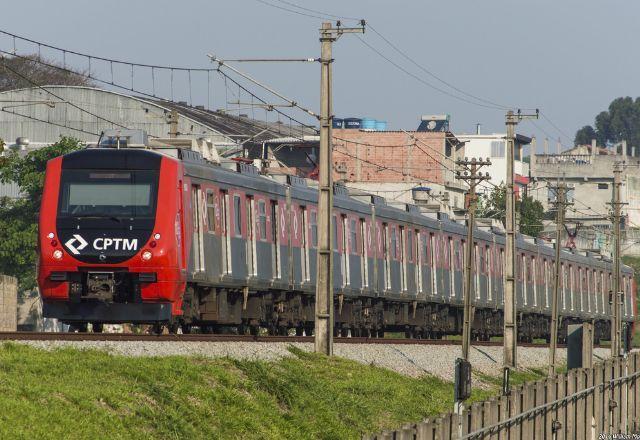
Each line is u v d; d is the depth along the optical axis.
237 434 49.34
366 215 97.06
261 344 69.31
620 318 163.62
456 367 47.12
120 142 68.31
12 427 38.12
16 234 135.62
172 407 47.59
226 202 71.56
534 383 56.50
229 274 71.56
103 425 42.03
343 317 94.69
